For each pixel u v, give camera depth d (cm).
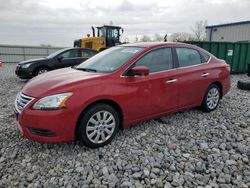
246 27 2327
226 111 521
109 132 360
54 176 288
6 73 1387
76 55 1050
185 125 439
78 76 360
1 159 327
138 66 372
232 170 298
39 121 309
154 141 374
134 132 405
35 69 959
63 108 312
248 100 619
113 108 361
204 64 489
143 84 382
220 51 1105
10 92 762
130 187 267
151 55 406
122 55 404
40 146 359
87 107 335
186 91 448
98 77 350
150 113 402
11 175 292
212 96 511
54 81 346
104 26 1673
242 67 1203
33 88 338
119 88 357
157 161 317
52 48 2536
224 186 268
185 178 282
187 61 461
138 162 315
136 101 377
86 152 339
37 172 297
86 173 292
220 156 332
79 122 331
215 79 501
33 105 315
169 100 423
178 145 362
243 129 423
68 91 319
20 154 339
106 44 1678
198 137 391
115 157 327
